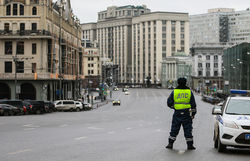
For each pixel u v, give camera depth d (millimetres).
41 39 71688
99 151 12977
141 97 130625
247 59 110125
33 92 70562
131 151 12938
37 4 71938
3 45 71562
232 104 13492
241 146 12172
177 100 12734
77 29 103125
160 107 76438
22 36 70750
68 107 63625
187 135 12922
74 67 98188
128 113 53969
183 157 11586
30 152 12867
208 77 186750
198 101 109250
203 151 12953
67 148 13844
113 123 30797
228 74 131375
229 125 12250
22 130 22625
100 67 187750
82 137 18219
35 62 71688
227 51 133500
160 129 25031
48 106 57062
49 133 20500
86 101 104250
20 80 69625
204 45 187625
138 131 22766
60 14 83312
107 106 84625
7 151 13172
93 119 36750
